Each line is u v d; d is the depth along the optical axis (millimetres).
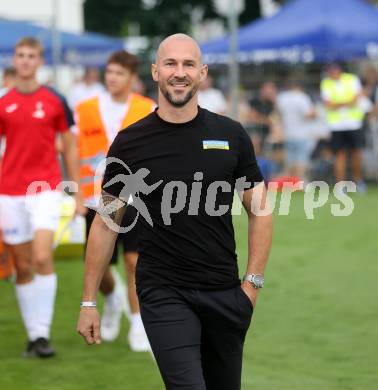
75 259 24469
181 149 10148
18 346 16531
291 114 39219
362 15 41531
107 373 14773
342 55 42000
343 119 38438
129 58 15953
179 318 9961
